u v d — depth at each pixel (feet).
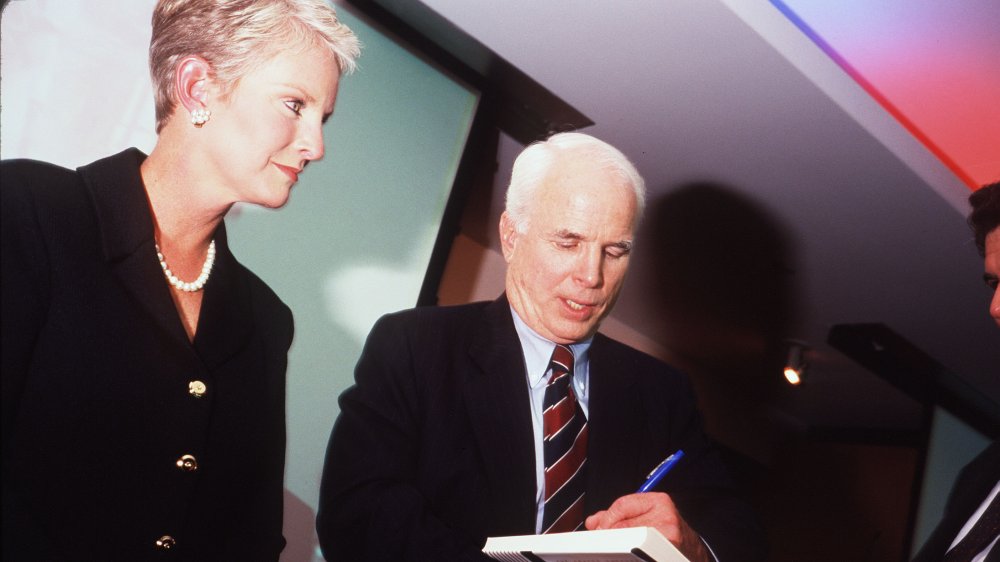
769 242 10.68
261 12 4.72
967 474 6.07
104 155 5.87
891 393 13.50
